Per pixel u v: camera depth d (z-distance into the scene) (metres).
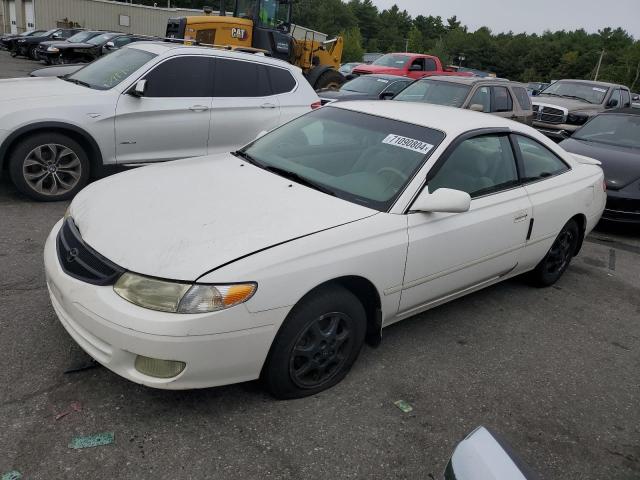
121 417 2.75
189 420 2.78
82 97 5.88
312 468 2.57
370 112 4.15
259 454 2.61
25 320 3.48
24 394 2.83
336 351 3.11
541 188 4.39
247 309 2.60
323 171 3.66
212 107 6.60
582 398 3.41
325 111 4.41
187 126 6.46
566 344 4.07
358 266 3.00
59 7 40.69
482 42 108.81
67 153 5.84
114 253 2.70
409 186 3.38
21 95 5.79
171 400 2.90
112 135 6.01
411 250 3.28
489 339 3.99
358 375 3.33
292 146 4.06
